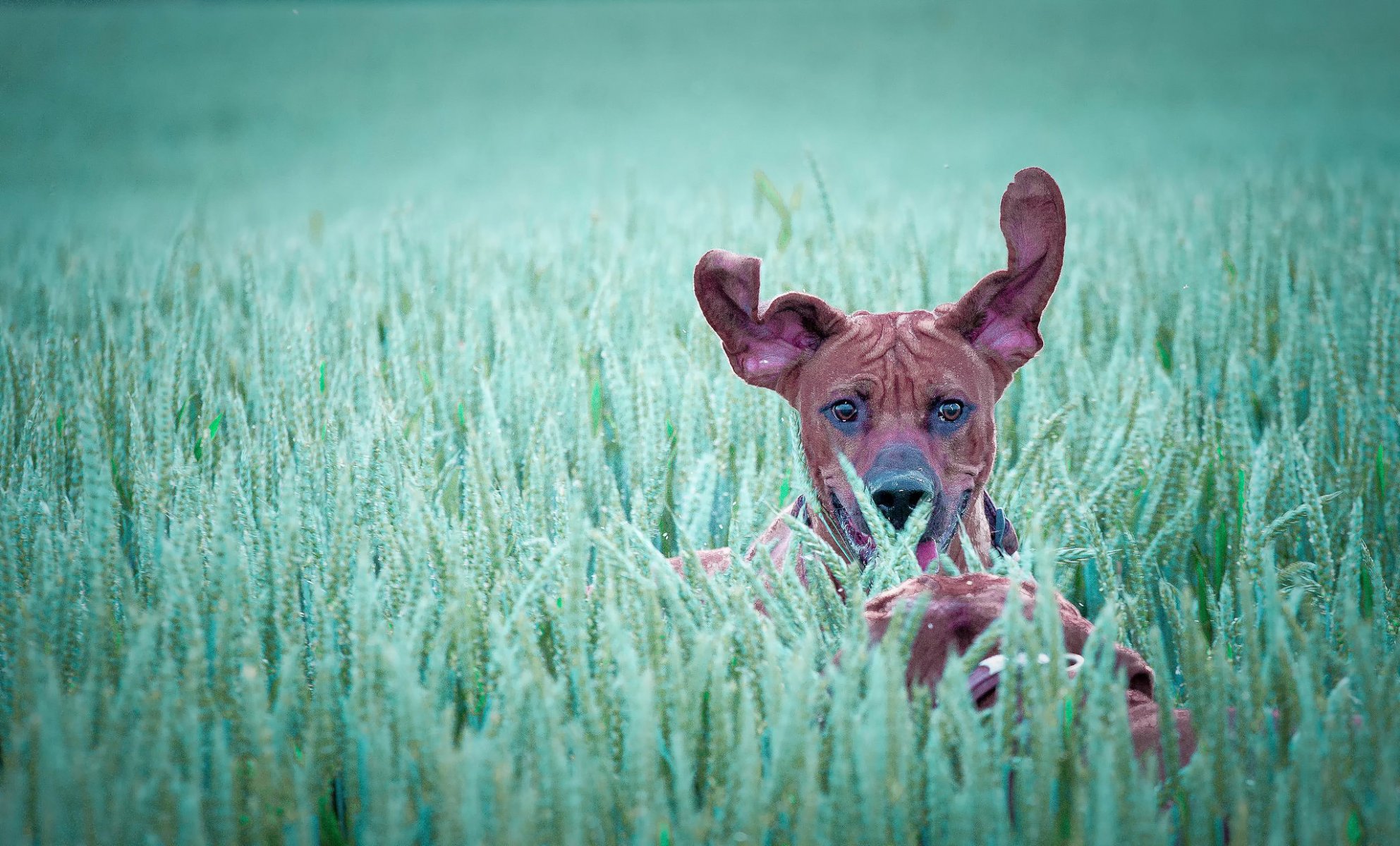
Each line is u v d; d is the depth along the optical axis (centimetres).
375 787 443
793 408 775
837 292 1152
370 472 678
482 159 4841
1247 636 509
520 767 482
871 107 6359
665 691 496
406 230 1590
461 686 571
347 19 11044
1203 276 1312
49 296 1331
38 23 10269
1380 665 556
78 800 434
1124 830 425
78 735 452
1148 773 430
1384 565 786
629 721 470
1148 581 735
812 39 9544
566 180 3834
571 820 414
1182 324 1106
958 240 1529
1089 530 668
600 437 882
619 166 4212
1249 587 511
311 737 479
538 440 818
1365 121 4578
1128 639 695
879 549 598
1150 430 882
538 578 552
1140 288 1270
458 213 2809
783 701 453
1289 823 445
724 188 3116
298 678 530
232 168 4878
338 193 3916
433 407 955
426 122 6359
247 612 554
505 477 698
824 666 532
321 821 496
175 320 1141
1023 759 446
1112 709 439
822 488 742
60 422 875
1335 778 440
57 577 569
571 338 1075
